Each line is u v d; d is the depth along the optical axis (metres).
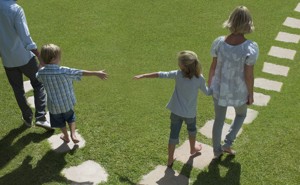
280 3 9.12
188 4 9.05
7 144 5.14
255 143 5.20
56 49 4.57
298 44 7.59
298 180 4.65
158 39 7.71
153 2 9.12
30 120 5.41
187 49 7.39
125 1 9.16
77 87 6.33
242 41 4.17
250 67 4.20
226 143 4.85
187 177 4.66
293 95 6.18
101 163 4.86
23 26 4.65
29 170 4.74
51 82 4.64
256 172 4.74
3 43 4.83
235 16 4.07
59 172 4.71
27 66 5.05
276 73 6.73
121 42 7.60
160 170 4.75
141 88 6.38
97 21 8.30
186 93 4.41
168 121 5.62
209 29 8.06
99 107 5.87
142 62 7.02
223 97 4.43
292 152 5.05
